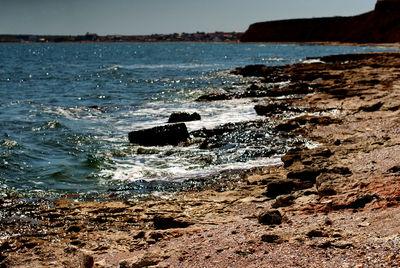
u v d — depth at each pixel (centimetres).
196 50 17762
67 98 3152
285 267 484
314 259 497
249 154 1448
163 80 4475
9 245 752
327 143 1487
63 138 1753
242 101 2706
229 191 1048
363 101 2066
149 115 2355
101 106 2720
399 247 489
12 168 1320
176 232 725
